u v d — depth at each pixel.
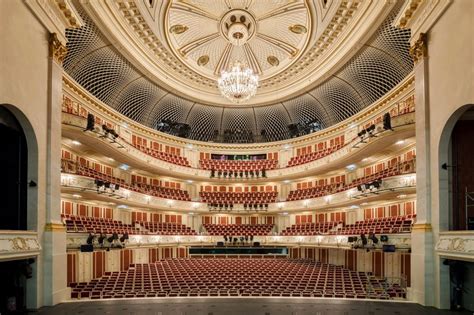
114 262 19.03
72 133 15.66
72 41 16.58
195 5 19.91
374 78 19.81
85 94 18.39
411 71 16.91
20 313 9.23
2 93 8.41
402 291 13.18
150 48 20.77
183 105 27.00
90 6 15.05
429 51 10.86
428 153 10.77
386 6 14.67
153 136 25.80
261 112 28.53
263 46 23.28
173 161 26.48
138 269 18.44
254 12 20.80
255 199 28.12
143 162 22.11
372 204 20.67
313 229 24.33
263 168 28.47
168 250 24.28
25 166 10.01
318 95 24.47
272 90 26.20
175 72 23.91
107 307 9.85
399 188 15.03
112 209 21.72
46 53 10.70
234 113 28.88
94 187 16.59
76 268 15.50
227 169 28.66
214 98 26.70
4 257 8.21
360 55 18.97
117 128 22.41
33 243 9.68
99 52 18.47
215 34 22.36
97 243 15.73
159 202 23.45
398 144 17.12
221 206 26.59
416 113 11.45
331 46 19.91
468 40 8.80
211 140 29.58
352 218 22.78
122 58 19.94
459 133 10.48
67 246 14.12
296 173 25.64
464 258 8.66
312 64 22.53
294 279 15.75
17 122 9.77
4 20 8.50
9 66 8.70
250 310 9.43
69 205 18.06
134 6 16.83
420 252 10.54
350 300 10.76
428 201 10.66
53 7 10.72
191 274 16.83
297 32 20.92
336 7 16.83
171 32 20.66
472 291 9.51
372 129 16.67
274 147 28.73
